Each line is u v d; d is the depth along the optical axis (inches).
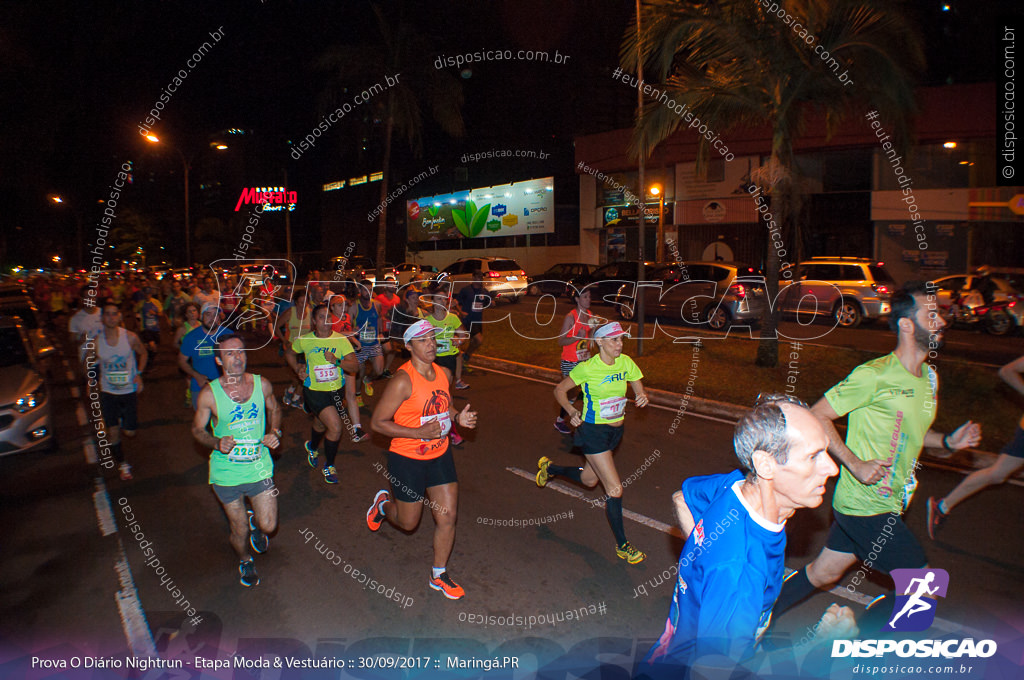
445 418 174.4
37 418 292.0
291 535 217.5
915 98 424.5
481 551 203.2
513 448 310.5
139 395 448.5
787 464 78.4
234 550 206.5
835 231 1019.3
